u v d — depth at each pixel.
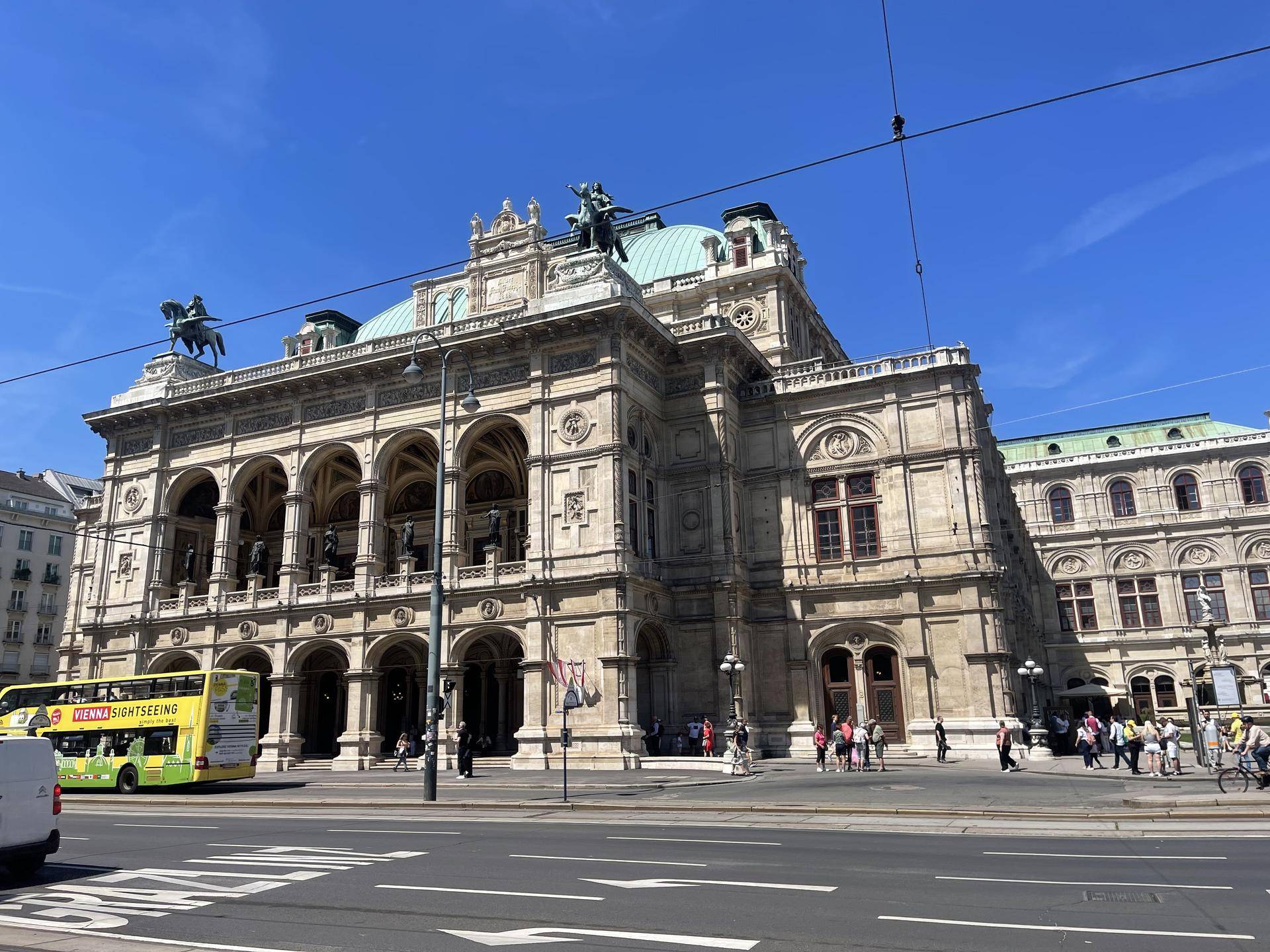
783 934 10.48
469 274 53.84
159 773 35.72
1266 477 74.25
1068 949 9.68
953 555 45.97
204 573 59.03
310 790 34.34
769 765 41.81
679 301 61.69
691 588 47.56
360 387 51.47
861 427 49.47
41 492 94.69
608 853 16.72
